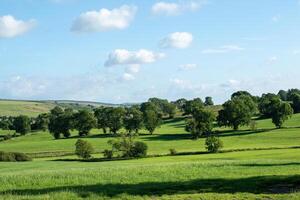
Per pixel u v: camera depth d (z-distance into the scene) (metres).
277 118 157.88
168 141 145.38
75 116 181.75
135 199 24.30
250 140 132.38
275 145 112.81
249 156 80.62
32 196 25.59
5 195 26.22
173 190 27.28
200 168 40.22
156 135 167.50
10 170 56.44
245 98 187.75
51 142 158.25
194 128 150.50
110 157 101.75
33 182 32.84
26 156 91.50
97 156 109.00
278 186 27.70
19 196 25.67
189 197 24.23
